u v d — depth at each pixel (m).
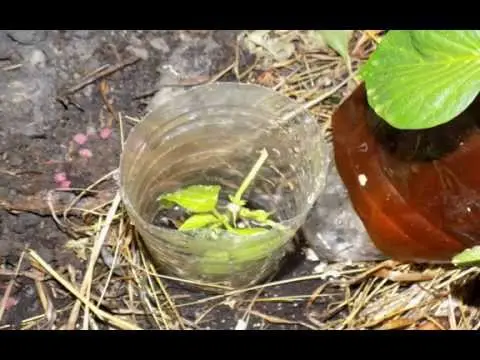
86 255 0.42
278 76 0.49
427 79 0.34
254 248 0.38
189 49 0.49
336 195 0.44
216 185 0.43
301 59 0.50
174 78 0.48
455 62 0.34
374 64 0.35
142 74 0.48
